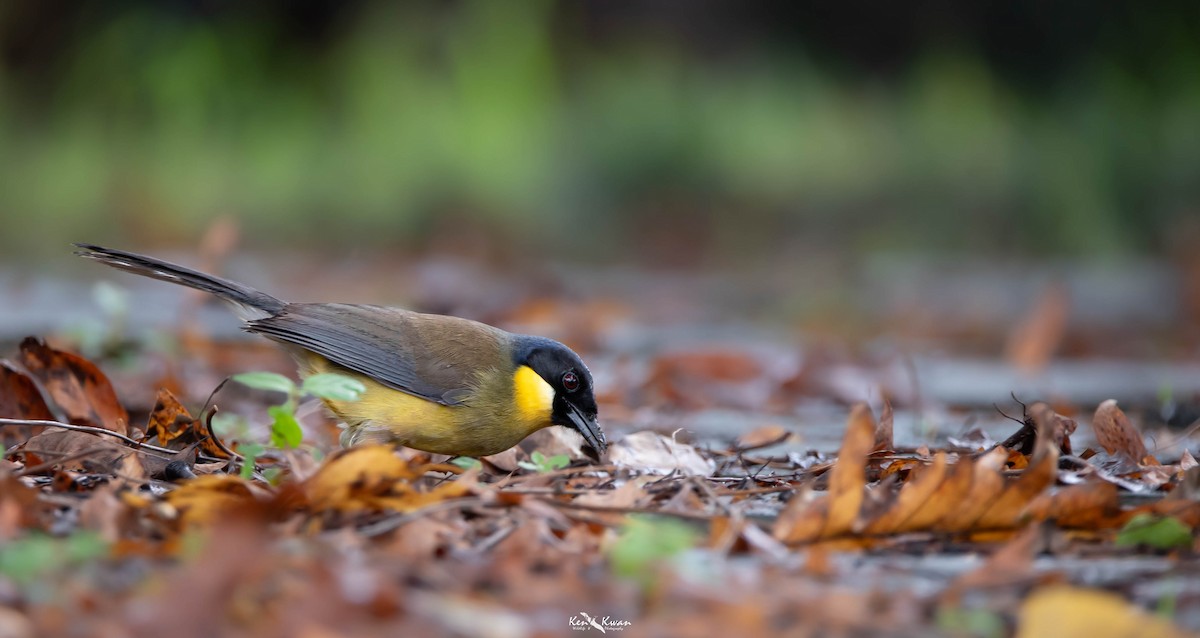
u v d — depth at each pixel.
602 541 5.02
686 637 4.01
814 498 5.82
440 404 7.70
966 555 5.13
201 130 30.52
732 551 5.10
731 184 30.73
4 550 4.53
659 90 31.77
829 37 34.09
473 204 28.89
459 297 18.14
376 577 4.15
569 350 7.98
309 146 30.23
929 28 33.66
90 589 4.17
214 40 31.30
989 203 30.64
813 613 4.22
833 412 11.62
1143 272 25.50
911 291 22.94
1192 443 8.80
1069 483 6.16
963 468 5.21
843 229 30.28
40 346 7.64
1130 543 5.21
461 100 30.83
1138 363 16.70
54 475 6.10
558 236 28.97
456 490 5.33
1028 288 23.44
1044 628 4.09
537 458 7.05
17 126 31.38
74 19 32.50
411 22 31.80
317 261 24.52
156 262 8.33
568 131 31.08
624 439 7.68
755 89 32.59
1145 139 31.17
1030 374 14.10
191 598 3.88
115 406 7.73
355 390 6.75
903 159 31.56
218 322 15.59
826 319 20.36
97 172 29.30
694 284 23.88
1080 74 32.59
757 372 13.23
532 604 4.21
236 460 7.07
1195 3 32.44
